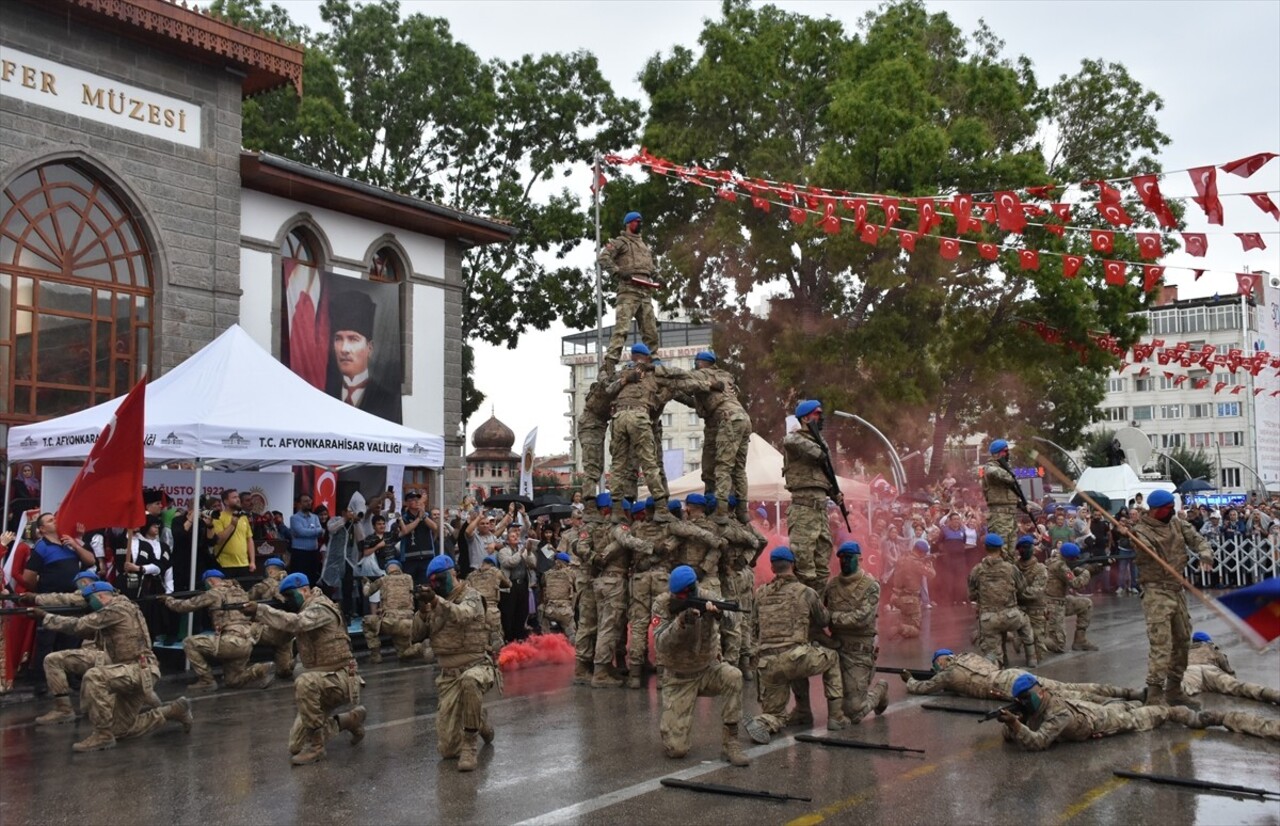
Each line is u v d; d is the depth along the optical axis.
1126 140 35.09
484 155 39.22
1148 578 11.14
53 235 19.36
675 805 7.76
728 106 34.22
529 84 38.06
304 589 9.91
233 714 11.73
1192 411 67.38
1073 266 14.65
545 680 14.34
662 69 35.34
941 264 30.95
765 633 10.11
